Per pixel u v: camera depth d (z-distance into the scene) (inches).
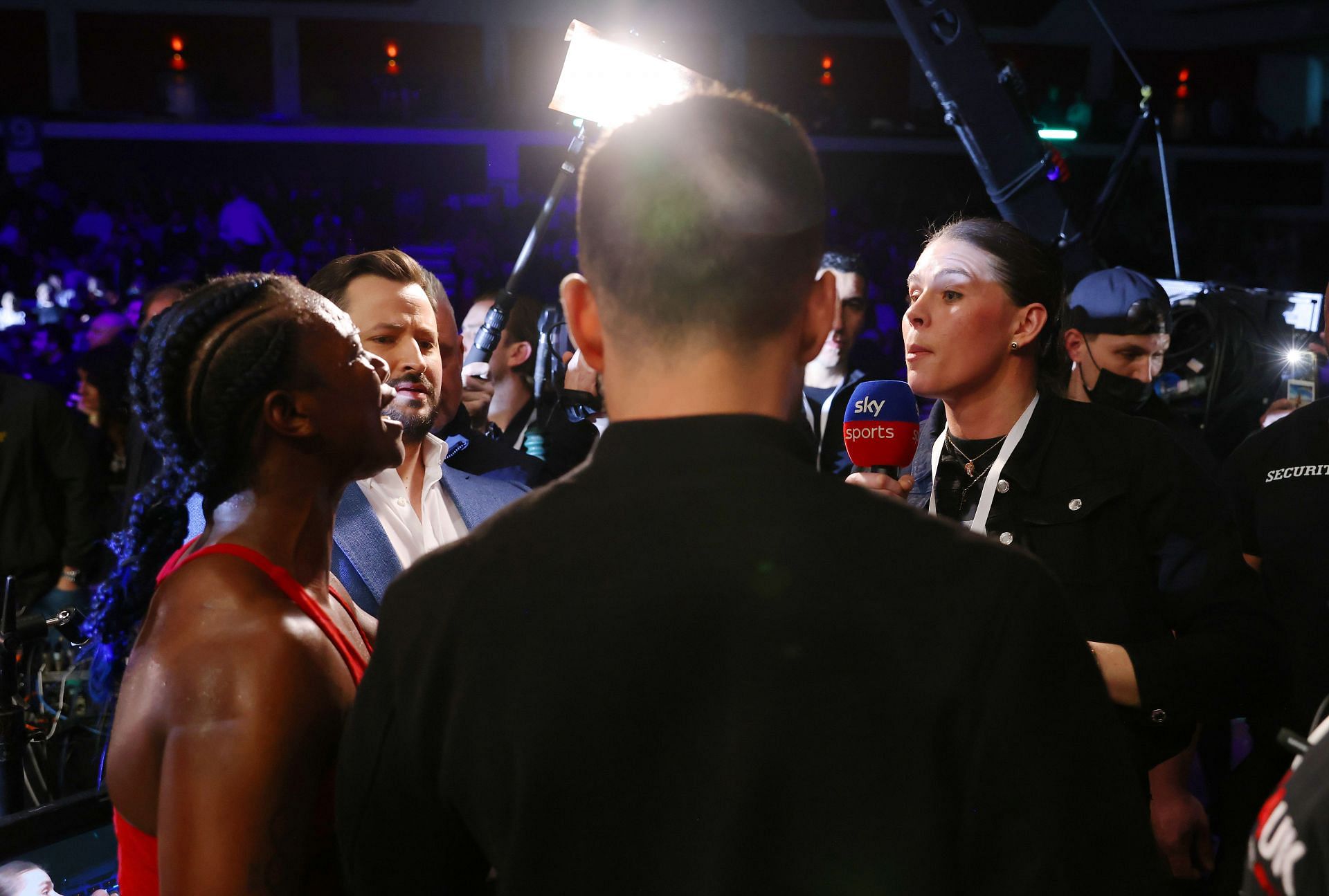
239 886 36.8
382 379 46.3
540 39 778.8
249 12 751.1
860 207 681.6
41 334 382.6
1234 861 72.6
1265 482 82.2
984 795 30.7
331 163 713.0
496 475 81.3
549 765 31.3
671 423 33.2
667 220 32.2
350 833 35.2
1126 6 780.6
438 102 735.1
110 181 679.1
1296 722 76.5
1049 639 31.1
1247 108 751.7
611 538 32.2
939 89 131.7
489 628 32.4
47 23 730.2
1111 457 64.3
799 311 33.9
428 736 33.4
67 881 59.9
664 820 31.1
